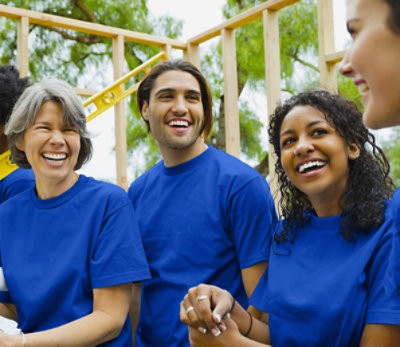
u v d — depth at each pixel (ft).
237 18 10.89
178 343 4.95
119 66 11.47
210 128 5.90
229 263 5.20
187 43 12.27
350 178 4.00
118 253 4.61
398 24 1.53
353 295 3.59
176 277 5.12
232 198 5.14
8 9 10.03
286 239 4.33
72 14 23.24
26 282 4.60
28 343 3.98
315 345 3.69
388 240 3.59
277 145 4.66
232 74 11.38
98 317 4.40
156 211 5.49
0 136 5.68
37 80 21.90
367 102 1.73
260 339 4.23
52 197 4.90
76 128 4.88
